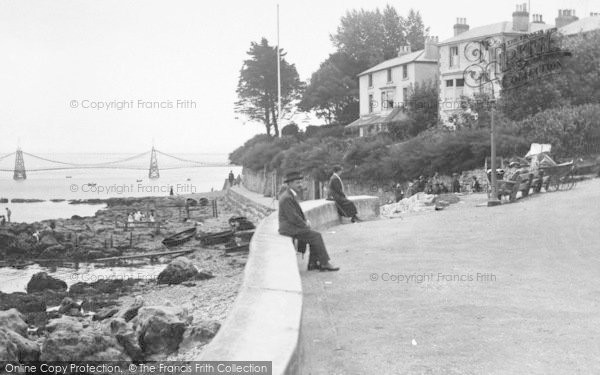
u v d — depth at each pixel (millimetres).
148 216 56688
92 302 20484
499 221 17516
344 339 7426
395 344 7195
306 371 6164
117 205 85938
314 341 7363
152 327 11617
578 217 17516
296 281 7457
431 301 9109
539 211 19109
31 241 41156
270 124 109625
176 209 74812
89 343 11031
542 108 42844
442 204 25312
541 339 7270
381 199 45531
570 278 10578
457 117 47438
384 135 57094
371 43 105250
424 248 13828
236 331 5320
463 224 17359
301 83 108250
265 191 71250
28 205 95812
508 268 11484
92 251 36781
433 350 6969
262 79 107188
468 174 38000
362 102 80688
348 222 20406
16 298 22250
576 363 6488
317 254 11492
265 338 5133
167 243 39969
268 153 73562
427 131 48750
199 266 28109
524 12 56875
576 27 54781
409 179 42938
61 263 34500
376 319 8234
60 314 19266
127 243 42094
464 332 7590
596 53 45594
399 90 72625
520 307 8703
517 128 38500
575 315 8266
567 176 26047
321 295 9609
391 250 13695
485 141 38000
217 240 38250
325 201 19891
